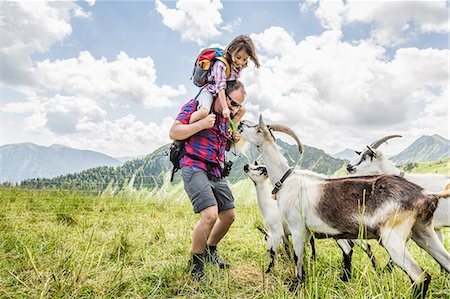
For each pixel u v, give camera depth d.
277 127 4.45
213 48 3.92
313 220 3.56
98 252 4.31
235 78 3.96
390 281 3.08
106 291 3.19
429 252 3.22
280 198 3.89
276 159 4.12
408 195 3.08
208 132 3.78
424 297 2.87
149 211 8.81
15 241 4.53
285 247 4.48
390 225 3.06
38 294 2.93
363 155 5.60
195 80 4.02
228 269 3.87
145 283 3.56
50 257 3.91
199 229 3.66
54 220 6.81
